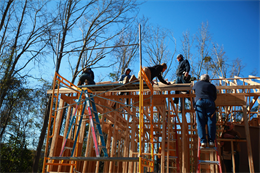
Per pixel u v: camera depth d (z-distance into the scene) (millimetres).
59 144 7352
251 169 5496
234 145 6344
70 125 5137
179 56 7504
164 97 6594
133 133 6770
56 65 5641
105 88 6031
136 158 4078
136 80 5199
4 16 14023
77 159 4297
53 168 6930
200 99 5125
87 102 5094
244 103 6281
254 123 9789
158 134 9703
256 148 7781
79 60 15508
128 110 8016
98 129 5023
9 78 13039
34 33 14398
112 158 4125
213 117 5023
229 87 6492
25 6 14523
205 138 4910
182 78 7242
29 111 13688
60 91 7109
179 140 9539
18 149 13227
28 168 13781
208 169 6711
